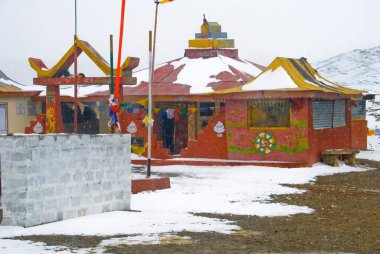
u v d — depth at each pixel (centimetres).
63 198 1409
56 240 1179
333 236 1233
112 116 1991
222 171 2580
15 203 1327
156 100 3306
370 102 6481
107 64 3025
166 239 1191
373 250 1102
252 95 2778
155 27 2389
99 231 1270
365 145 3647
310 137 2720
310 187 2122
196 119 3303
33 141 1334
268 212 1554
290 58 3042
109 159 1541
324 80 3152
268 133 2783
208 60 3694
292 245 1142
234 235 1237
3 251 1077
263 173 2469
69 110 3728
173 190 1977
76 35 2933
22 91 3575
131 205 1662
